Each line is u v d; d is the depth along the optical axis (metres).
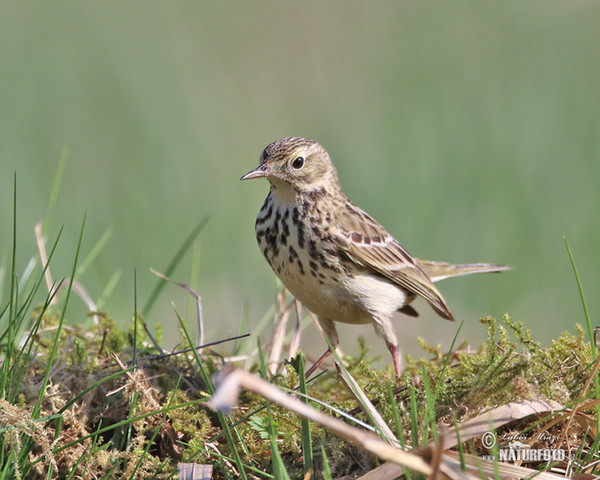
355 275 8.86
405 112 17.44
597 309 13.61
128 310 12.22
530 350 6.73
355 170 16.00
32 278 10.35
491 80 18.17
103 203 15.11
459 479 5.14
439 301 9.66
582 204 15.06
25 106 16.91
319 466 6.25
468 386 6.54
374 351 12.31
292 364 7.62
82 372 7.43
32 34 18.97
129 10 20.25
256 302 13.43
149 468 6.33
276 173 8.64
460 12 20.33
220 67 19.05
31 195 14.84
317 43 20.20
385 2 20.70
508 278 14.27
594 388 6.61
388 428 6.13
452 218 15.10
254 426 6.62
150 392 6.94
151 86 17.95
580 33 19.50
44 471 6.25
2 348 7.67
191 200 15.61
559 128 16.50
